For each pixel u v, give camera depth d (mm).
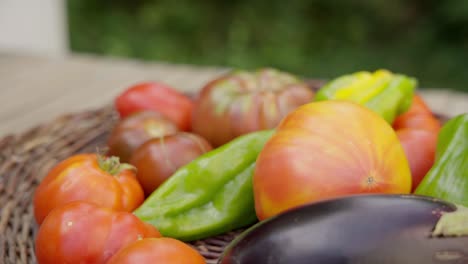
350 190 613
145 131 773
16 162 785
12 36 1296
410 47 1850
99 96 1029
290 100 776
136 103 838
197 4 1991
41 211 680
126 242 615
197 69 1157
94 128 863
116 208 679
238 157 697
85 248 610
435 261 542
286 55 1875
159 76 1110
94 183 678
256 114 769
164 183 698
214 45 1973
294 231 561
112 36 1964
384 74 772
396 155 636
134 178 713
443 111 976
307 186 613
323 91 763
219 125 772
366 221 557
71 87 1060
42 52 1323
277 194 621
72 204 629
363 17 1920
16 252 672
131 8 2047
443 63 1789
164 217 684
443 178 642
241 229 709
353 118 637
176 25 1982
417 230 552
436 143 698
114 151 774
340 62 1861
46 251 615
